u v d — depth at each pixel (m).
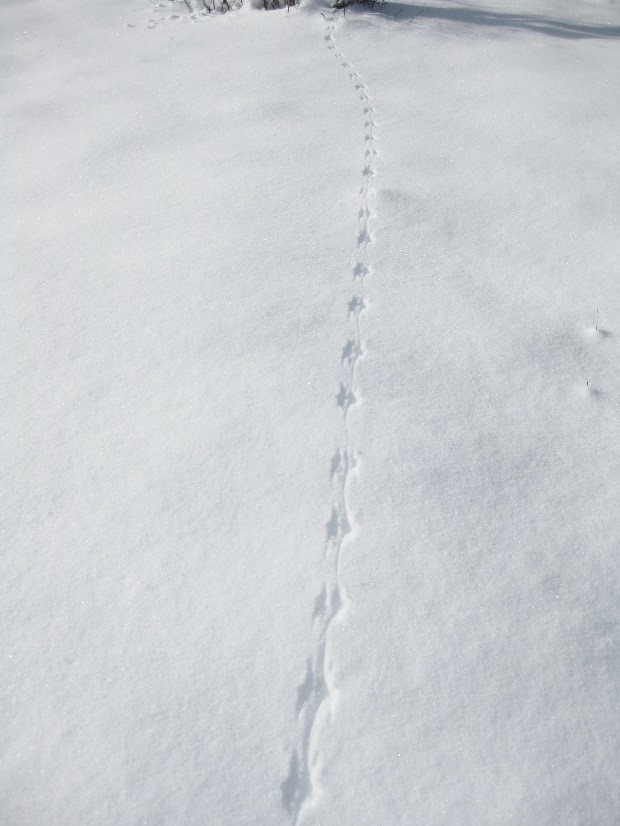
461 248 2.79
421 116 3.89
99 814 1.29
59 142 3.58
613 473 1.92
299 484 1.84
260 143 3.50
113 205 3.02
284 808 1.31
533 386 2.17
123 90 4.16
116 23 5.37
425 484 1.85
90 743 1.38
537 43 5.23
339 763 1.36
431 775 1.35
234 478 1.86
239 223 2.86
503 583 1.65
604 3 6.85
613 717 1.44
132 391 2.10
